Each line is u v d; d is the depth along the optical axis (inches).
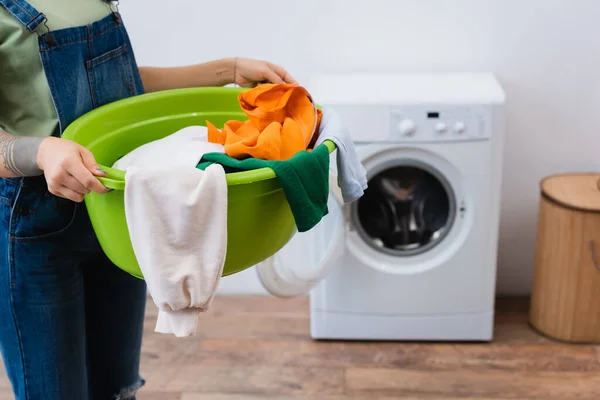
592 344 102.3
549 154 108.0
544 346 102.3
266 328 107.8
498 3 101.0
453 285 100.3
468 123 92.3
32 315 53.6
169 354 101.7
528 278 114.4
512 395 92.4
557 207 97.2
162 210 39.3
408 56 104.8
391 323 102.6
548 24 101.4
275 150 46.7
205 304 41.5
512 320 108.7
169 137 53.4
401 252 100.2
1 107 50.9
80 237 53.6
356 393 93.4
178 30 105.0
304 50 105.5
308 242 96.7
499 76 104.8
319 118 52.0
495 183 95.7
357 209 98.8
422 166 95.7
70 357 55.7
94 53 54.1
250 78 61.7
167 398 92.7
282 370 98.3
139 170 38.9
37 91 50.7
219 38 105.3
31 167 43.1
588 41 101.8
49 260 52.9
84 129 51.2
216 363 99.7
